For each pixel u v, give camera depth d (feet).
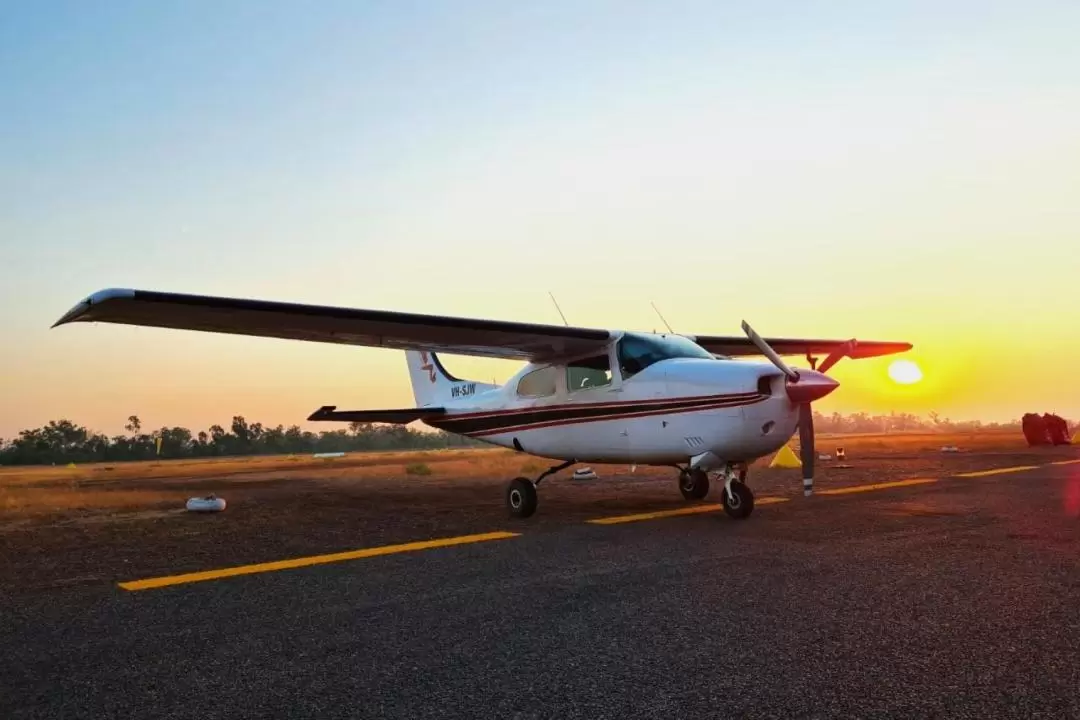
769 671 9.51
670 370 26.76
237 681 9.64
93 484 63.72
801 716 8.02
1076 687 8.73
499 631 11.69
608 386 28.94
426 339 29.68
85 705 8.87
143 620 12.91
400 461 112.98
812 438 25.26
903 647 10.37
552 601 13.61
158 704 8.87
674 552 18.60
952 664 9.62
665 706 8.41
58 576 17.19
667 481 45.55
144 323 24.88
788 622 11.80
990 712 8.02
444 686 9.27
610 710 8.34
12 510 33.53
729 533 21.71
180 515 30.76
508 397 34.32
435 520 27.43
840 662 9.80
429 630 11.85
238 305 23.65
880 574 15.31
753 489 36.32
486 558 18.45
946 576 15.01
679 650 10.50
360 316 25.77
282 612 13.32
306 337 29.01
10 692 9.37
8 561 19.36
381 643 11.21
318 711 8.54
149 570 17.87
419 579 15.99
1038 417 89.76
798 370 23.98
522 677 9.52
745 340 40.09
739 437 24.27
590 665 9.94
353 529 25.11
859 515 25.17
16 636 12.00
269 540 22.76
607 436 28.86
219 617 13.04
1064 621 11.58
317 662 10.36
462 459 109.09
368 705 8.69
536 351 31.32
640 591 14.24
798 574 15.48
